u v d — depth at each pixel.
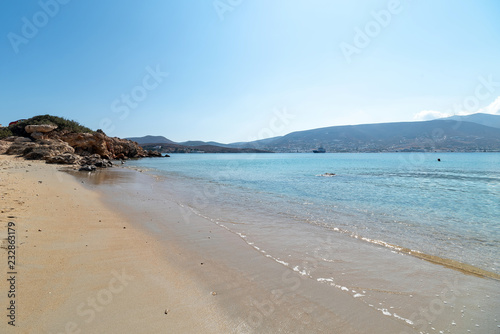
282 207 12.93
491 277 5.55
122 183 20.86
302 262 6.14
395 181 26.69
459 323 3.95
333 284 5.09
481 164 58.78
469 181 26.94
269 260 6.21
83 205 10.98
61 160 36.44
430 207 13.35
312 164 63.78
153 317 3.70
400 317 4.07
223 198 15.46
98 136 60.91
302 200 15.07
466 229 9.38
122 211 10.68
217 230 8.65
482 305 4.45
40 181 16.66
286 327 3.71
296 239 7.90
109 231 7.66
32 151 40.06
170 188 19.66
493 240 8.13
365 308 4.29
